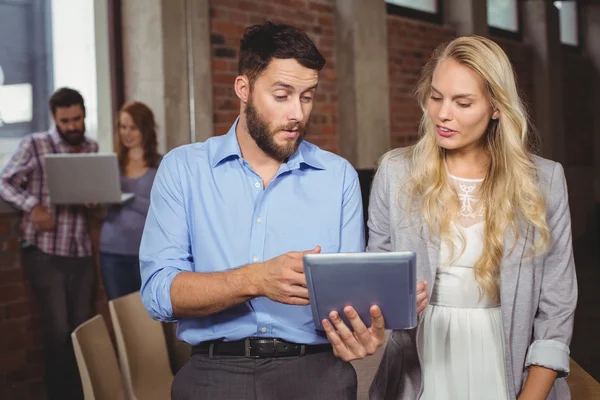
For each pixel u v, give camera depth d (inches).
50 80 160.7
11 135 154.2
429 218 67.8
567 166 382.6
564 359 65.9
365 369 85.6
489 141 69.2
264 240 62.0
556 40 355.9
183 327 62.4
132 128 160.1
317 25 217.9
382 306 53.0
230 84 185.0
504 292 66.2
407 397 68.3
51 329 150.0
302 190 63.5
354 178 65.6
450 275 68.2
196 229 62.7
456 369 67.4
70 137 155.9
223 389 60.1
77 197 150.9
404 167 70.8
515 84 66.2
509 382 65.6
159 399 103.5
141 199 161.0
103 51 168.9
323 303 53.2
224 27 182.7
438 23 282.2
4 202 147.4
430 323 68.6
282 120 58.9
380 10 230.5
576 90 394.6
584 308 240.7
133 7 169.2
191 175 63.4
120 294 160.7
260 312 60.3
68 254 152.6
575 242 373.7
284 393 60.2
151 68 167.9
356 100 223.5
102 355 86.7
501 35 331.3
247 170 63.0
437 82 66.1
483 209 68.4
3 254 147.5
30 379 152.9
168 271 60.2
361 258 50.7
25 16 155.6
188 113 172.2
